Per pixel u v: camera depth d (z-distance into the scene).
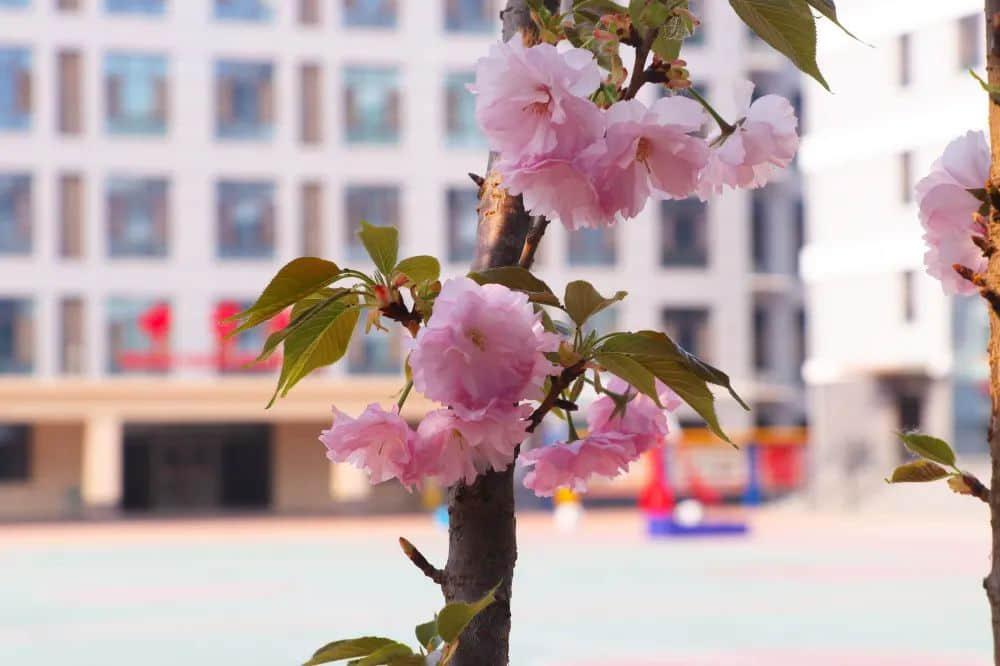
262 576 21.75
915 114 36.59
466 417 1.45
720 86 43.12
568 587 19.19
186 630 14.73
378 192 43.34
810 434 39.75
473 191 43.62
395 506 44.09
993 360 1.47
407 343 1.63
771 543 27.75
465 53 43.69
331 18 43.22
